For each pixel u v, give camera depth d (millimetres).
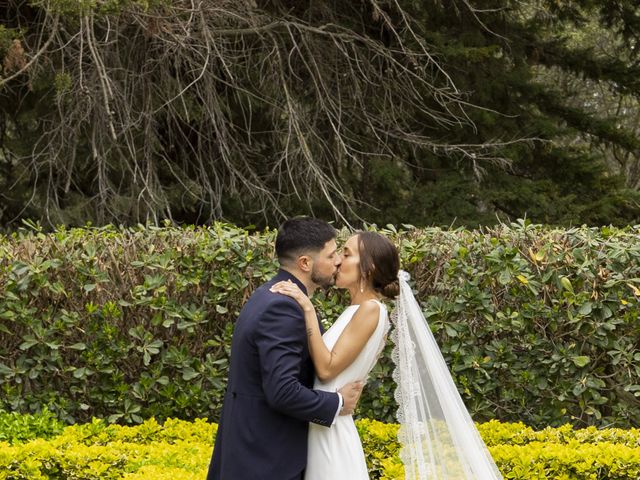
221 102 11422
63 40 10484
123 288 6102
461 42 12117
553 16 13219
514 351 6133
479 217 12156
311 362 3652
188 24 9344
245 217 12047
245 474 3490
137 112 10797
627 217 13086
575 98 16594
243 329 3537
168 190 11281
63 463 4832
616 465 4832
